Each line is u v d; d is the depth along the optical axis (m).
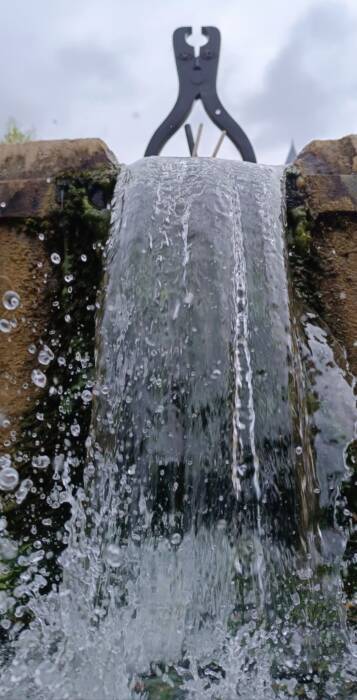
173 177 1.75
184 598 1.37
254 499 1.43
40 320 1.74
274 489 1.44
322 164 1.86
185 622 1.35
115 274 1.65
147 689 1.18
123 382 1.55
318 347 1.68
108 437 1.52
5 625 1.37
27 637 1.32
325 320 1.74
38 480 1.64
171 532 1.43
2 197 1.80
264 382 1.51
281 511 1.43
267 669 1.26
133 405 1.52
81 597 1.42
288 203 1.83
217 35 2.85
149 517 1.45
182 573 1.40
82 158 1.86
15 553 1.55
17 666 1.22
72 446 1.64
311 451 1.55
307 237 1.78
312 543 1.47
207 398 1.49
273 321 1.57
